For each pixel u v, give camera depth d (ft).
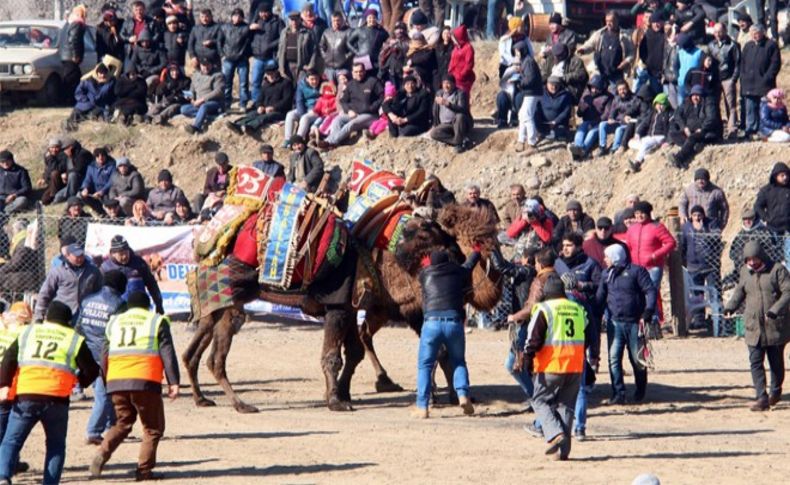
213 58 276.00
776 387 147.95
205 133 270.67
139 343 112.06
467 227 144.46
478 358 182.09
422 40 256.32
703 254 206.49
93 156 249.75
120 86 275.39
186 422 140.97
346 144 258.78
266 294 148.25
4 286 200.85
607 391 159.43
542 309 115.96
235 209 147.64
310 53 263.29
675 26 253.24
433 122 256.93
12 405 109.19
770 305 145.28
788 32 304.91
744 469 113.29
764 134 242.99
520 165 248.32
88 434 128.67
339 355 148.25
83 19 288.51
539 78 250.57
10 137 275.18
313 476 112.16
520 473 111.55
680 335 201.77
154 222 215.31
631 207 195.93
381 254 147.54
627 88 246.88
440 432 133.49
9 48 291.99
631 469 113.29
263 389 163.94
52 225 232.32
